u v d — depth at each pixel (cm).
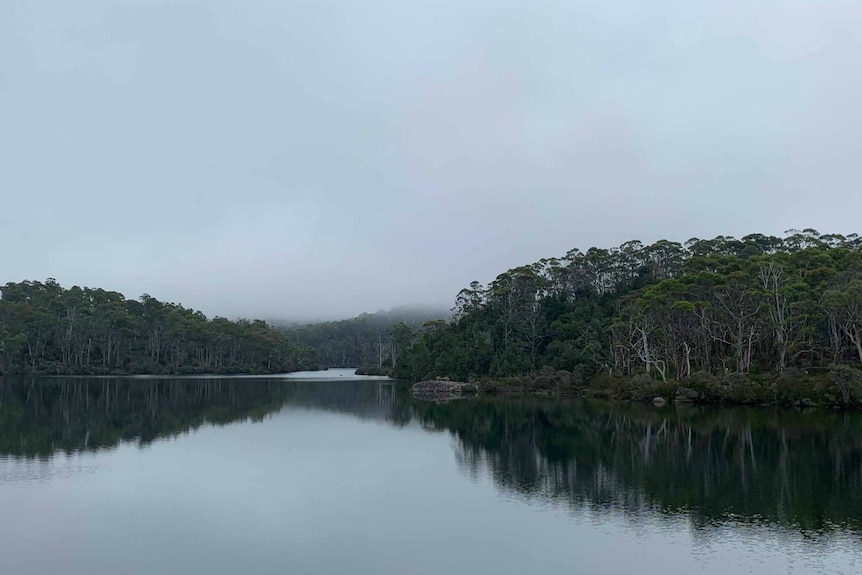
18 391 9600
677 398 8044
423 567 2197
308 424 6059
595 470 3800
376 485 3409
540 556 2302
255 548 2383
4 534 2523
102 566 2189
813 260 9569
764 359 8700
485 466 3938
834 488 3284
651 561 2250
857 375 6769
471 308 14050
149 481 3450
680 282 8675
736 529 2600
